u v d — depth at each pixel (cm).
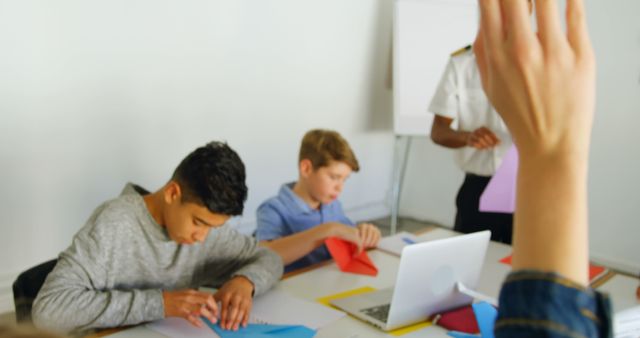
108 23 262
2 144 239
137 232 136
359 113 400
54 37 246
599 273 166
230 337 116
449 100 236
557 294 30
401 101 372
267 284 140
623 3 310
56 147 256
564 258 31
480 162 228
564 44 33
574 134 32
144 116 284
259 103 334
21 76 239
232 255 152
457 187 414
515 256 32
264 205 198
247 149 335
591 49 34
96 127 268
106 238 130
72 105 258
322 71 366
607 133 327
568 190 32
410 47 372
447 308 129
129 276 136
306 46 352
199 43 299
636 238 323
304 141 200
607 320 29
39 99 247
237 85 321
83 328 117
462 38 381
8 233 247
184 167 126
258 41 326
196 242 140
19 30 235
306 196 201
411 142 439
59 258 129
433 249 117
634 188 320
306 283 150
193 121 305
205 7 297
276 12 331
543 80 33
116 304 119
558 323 29
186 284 146
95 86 264
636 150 316
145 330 119
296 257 167
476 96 232
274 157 350
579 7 35
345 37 375
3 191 243
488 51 34
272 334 117
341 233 170
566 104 32
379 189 437
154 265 139
